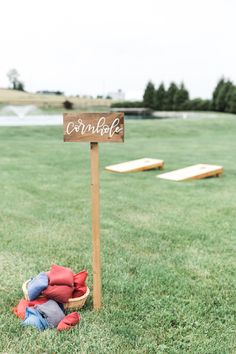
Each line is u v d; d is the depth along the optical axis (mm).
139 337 3268
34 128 25062
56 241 5531
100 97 116000
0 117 45562
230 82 57719
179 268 4703
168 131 27156
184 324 3527
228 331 3416
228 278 4445
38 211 7043
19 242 5457
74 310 3594
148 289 4109
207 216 6926
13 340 3180
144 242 5559
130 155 15586
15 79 124750
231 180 10500
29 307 3465
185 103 63562
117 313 3590
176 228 6203
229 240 5715
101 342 3182
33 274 4438
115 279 4316
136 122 31203
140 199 8102
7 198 7957
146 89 68125
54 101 84938
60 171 11281
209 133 27406
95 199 3406
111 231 6012
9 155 14539
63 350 3057
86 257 4957
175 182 9977
